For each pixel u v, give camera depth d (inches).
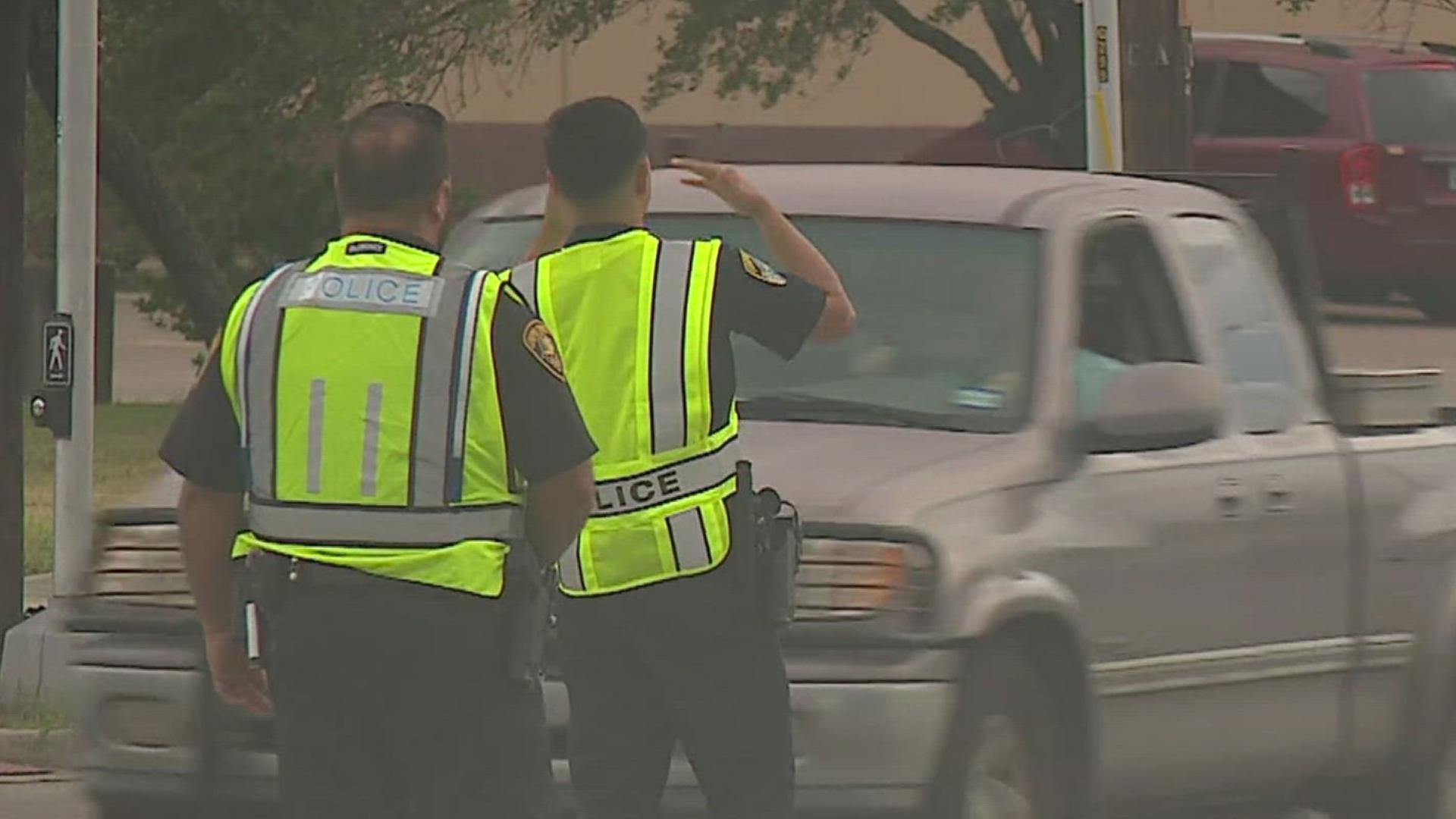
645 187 924.6
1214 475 1147.3
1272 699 1176.8
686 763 989.8
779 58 3344.0
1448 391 2947.8
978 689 1007.6
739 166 1245.1
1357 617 1226.6
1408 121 3531.0
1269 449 1188.5
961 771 999.6
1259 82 3565.5
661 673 908.6
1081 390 1116.5
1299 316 1322.6
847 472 1028.5
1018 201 1169.4
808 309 916.0
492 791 780.0
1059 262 1137.4
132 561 1045.2
